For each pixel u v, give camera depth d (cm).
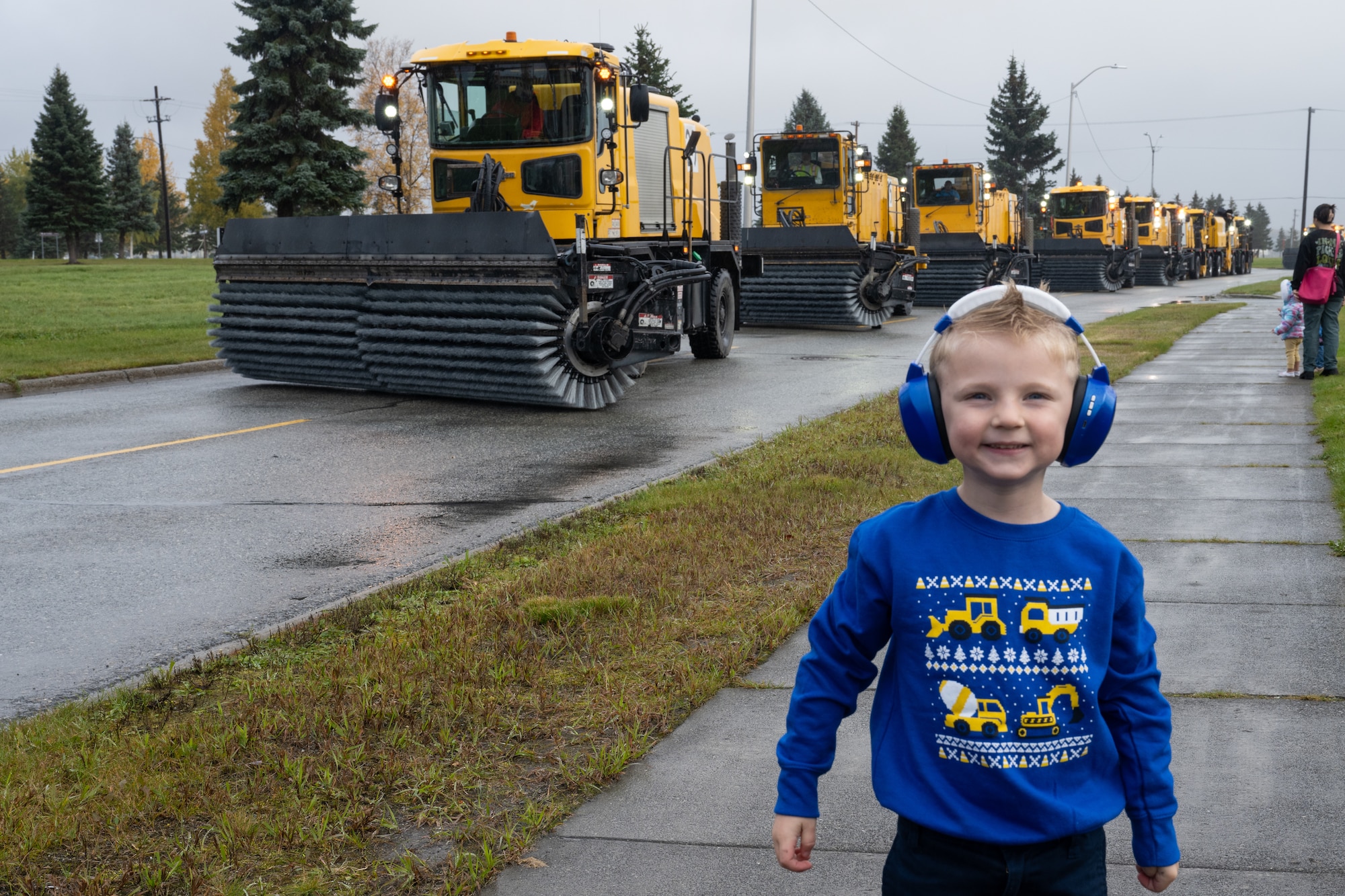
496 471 917
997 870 181
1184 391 1213
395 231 1298
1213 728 387
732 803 342
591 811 339
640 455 984
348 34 4919
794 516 678
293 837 318
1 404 1338
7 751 377
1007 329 171
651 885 299
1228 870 300
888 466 816
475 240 1251
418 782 349
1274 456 848
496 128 1368
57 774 358
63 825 322
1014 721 178
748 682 438
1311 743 372
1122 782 186
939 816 181
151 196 10856
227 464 950
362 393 1432
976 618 179
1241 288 4503
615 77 1382
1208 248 6412
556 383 1217
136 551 682
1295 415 1036
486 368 1241
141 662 495
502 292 1245
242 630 536
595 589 543
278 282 1398
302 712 399
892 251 2638
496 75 1361
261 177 4741
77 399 1376
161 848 315
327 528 733
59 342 1925
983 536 180
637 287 1344
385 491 847
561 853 316
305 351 1389
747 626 489
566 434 1105
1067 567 178
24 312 2598
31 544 698
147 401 1356
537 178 1360
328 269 1349
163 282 3900
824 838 322
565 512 768
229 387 1488
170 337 2027
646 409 1269
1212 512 686
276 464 952
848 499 715
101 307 2795
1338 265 1254
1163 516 676
